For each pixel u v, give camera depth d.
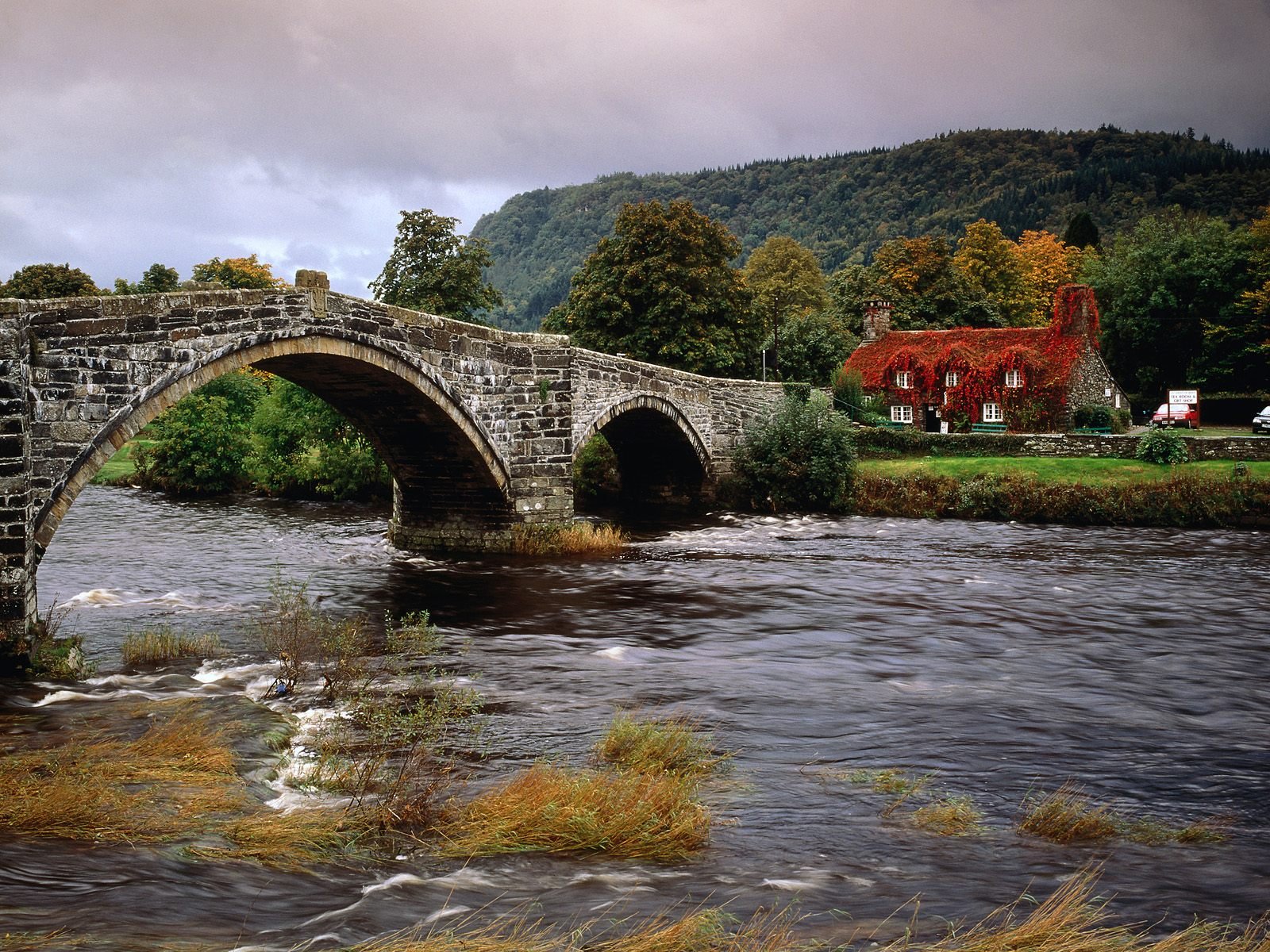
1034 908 7.71
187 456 51.81
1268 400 58.38
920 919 7.37
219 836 8.69
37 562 17.64
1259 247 66.00
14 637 16.17
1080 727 13.84
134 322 19.39
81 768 10.61
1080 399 53.78
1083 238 97.56
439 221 49.12
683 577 27.09
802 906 7.65
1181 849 9.41
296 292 22.83
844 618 21.66
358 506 46.38
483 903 7.45
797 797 10.82
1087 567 28.55
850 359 59.66
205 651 18.02
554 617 21.78
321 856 8.38
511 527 31.14
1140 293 66.88
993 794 11.09
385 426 29.98
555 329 64.88
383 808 9.49
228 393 59.28
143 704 14.17
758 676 16.72
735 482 44.16
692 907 7.52
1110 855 9.20
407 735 12.02
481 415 29.48
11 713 13.57
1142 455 41.19
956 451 45.59
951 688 15.98
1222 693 15.73
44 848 8.03
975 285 74.44
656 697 15.30
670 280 51.69
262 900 7.24
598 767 11.62
